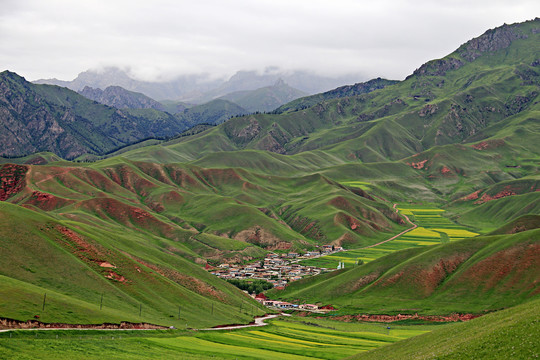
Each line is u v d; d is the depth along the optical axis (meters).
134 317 144.38
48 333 110.25
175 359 104.88
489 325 85.50
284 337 155.12
